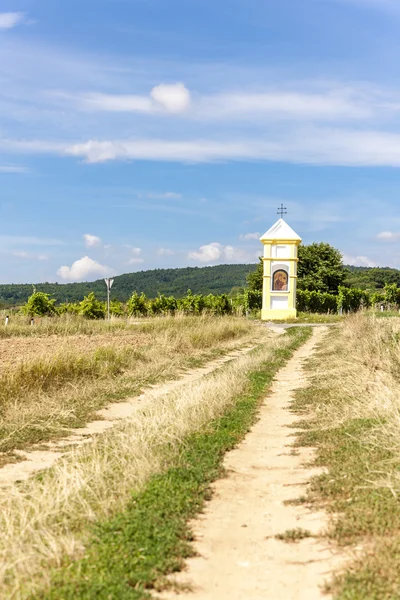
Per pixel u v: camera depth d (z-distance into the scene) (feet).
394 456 27.89
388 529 19.86
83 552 19.17
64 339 84.94
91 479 26.16
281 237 156.97
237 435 35.86
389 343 58.08
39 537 20.38
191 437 34.37
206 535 21.11
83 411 44.73
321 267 236.22
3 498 25.45
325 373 57.77
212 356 80.28
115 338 87.81
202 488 25.62
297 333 110.63
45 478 27.66
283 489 26.09
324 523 21.63
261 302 181.27
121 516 21.76
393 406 36.04
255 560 19.13
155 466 27.84
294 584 17.46
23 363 51.29
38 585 16.90
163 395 50.11
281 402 47.60
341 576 16.98
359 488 24.17
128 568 17.89
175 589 17.11
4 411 42.63
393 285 204.95
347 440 32.04
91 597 16.16
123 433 35.12
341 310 188.65
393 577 16.56
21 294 282.77
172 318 110.83
